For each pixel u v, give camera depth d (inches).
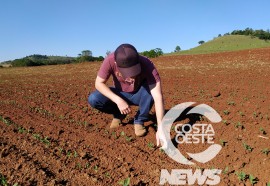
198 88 154.1
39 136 77.6
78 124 92.4
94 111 108.2
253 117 95.0
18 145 72.0
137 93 77.7
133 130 85.8
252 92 137.6
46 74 309.3
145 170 62.6
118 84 76.7
